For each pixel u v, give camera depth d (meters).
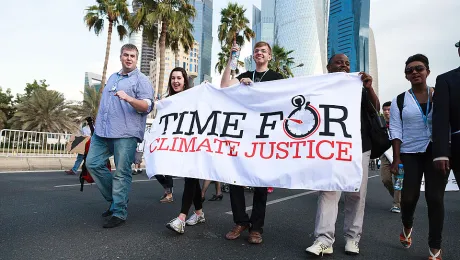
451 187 4.08
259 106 3.31
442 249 3.18
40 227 3.34
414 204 2.92
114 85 3.69
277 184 2.92
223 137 3.35
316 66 110.38
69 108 30.25
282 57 30.50
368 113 2.99
